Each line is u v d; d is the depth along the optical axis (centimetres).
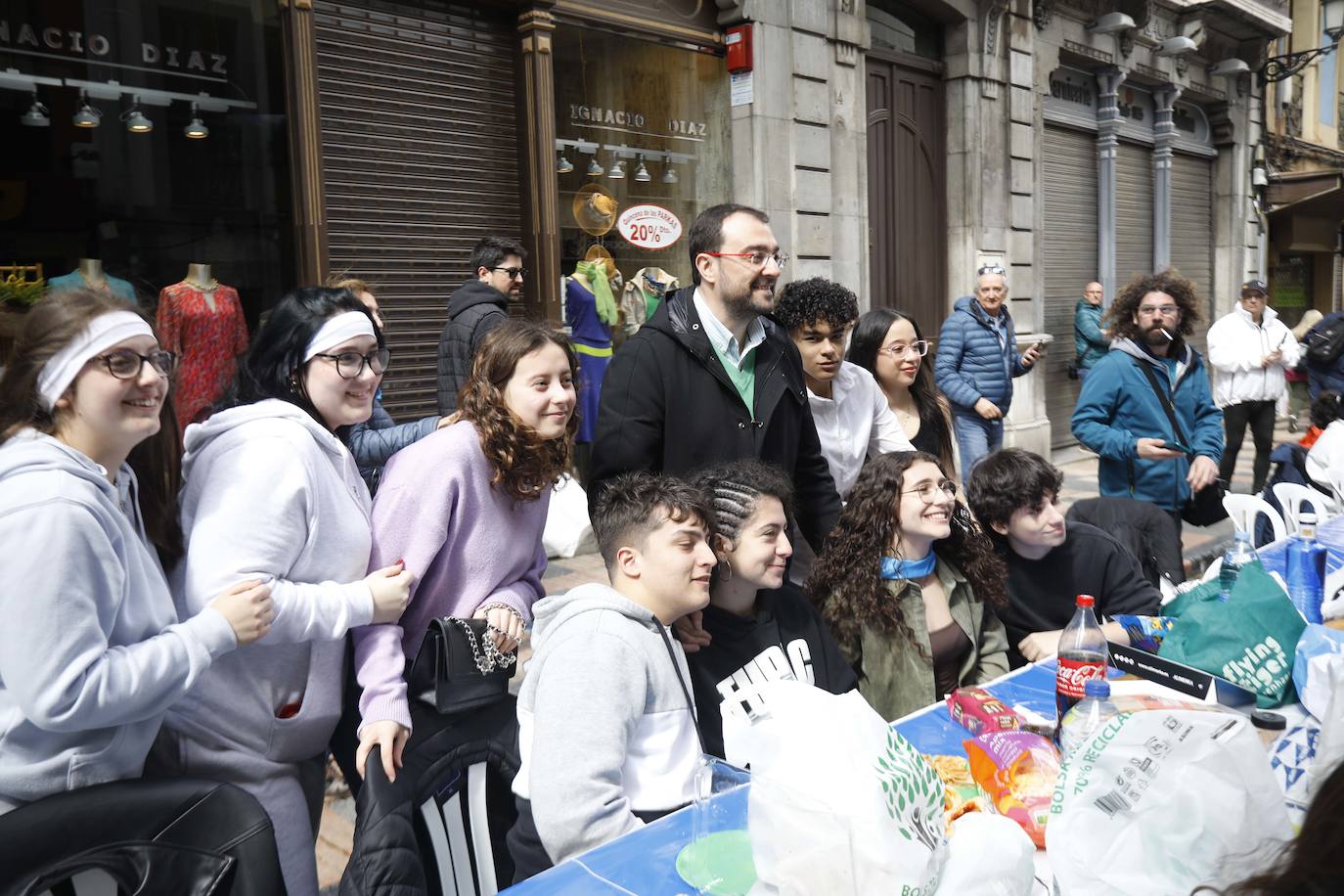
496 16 614
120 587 169
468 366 449
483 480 232
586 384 668
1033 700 249
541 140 621
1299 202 1414
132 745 179
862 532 282
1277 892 88
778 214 744
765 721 151
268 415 202
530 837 199
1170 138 1229
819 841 139
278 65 527
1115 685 234
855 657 285
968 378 638
